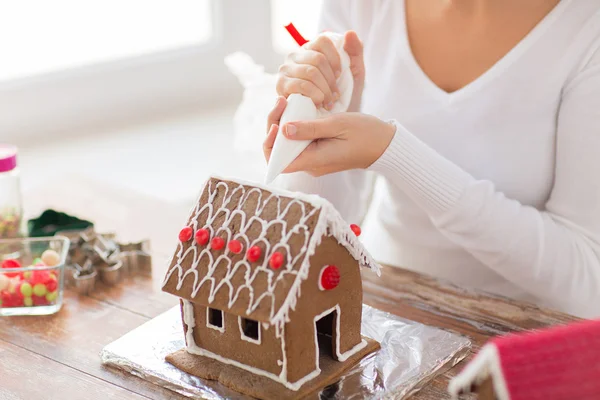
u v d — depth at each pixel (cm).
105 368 101
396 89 136
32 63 298
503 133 130
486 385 68
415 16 133
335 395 92
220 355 99
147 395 95
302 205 91
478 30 127
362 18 140
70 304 118
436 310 113
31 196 155
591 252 122
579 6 122
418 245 143
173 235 138
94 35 312
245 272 91
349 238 93
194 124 329
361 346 101
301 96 107
